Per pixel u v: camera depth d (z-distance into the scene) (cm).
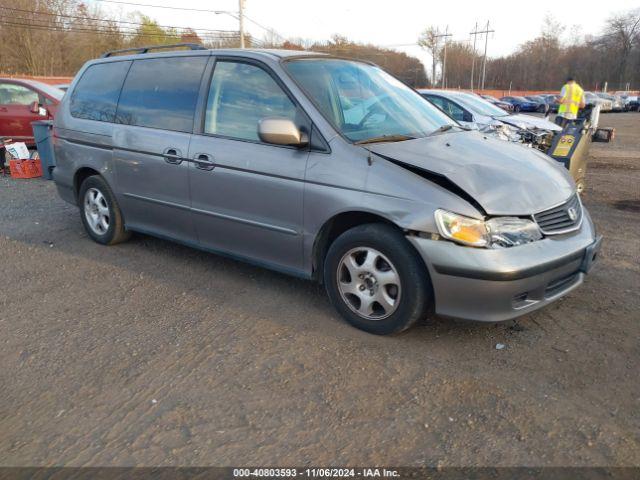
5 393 305
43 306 418
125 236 554
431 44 7581
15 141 1067
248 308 405
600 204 724
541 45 8775
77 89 570
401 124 410
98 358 339
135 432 269
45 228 631
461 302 320
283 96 393
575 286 356
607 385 300
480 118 967
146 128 480
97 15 4819
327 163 361
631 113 4275
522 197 334
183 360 335
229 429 270
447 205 317
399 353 336
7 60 4538
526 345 344
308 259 381
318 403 289
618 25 8062
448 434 263
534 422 270
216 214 430
